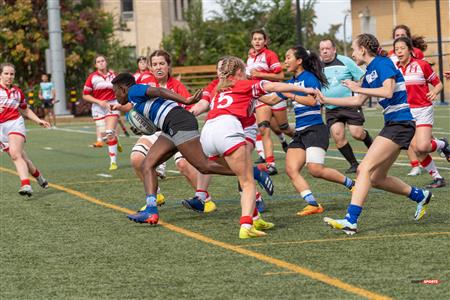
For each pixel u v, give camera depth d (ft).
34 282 35.88
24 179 61.52
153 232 46.44
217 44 243.60
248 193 43.86
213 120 43.80
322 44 66.13
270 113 71.97
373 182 44.91
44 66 211.20
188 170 51.85
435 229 44.24
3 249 43.24
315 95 43.65
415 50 63.10
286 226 46.78
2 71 62.08
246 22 246.88
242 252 40.19
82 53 215.51
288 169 50.67
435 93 58.95
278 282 34.12
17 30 207.92
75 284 35.24
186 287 33.94
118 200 59.52
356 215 43.11
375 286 32.89
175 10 280.51
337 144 69.87
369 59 43.93
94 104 94.02
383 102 44.16
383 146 43.34
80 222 50.80
